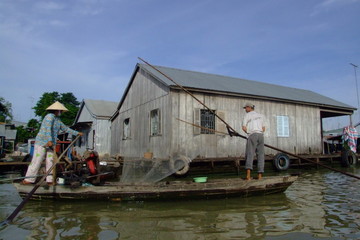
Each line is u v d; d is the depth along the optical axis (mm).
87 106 20719
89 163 6254
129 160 10789
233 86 13234
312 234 3896
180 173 9445
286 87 18250
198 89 11023
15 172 13453
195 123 11070
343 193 6703
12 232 3955
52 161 6188
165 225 4273
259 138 6273
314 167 13938
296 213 4910
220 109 11820
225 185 5902
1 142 20359
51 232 3963
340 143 19234
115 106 21172
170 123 10719
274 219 4570
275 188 6406
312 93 18375
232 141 11898
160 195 5625
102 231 4004
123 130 15750
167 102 11109
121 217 4680
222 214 4848
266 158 11914
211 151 11336
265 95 12859
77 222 4410
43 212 4965
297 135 14164
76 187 5555
